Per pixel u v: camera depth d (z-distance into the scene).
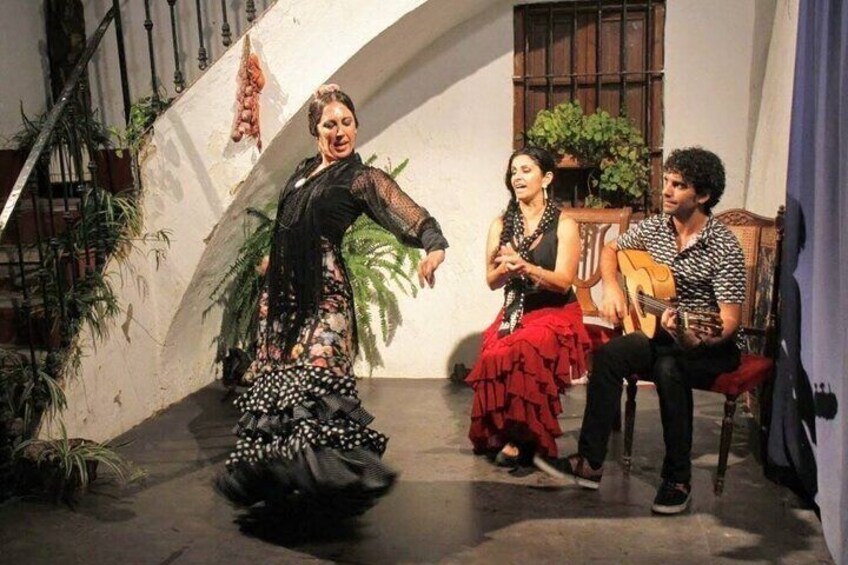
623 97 4.27
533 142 4.22
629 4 4.21
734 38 4.10
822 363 2.59
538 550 2.65
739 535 2.72
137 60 5.07
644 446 3.53
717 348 2.95
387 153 4.48
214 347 4.59
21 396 3.26
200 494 3.15
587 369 3.44
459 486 3.16
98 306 3.62
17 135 4.59
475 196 4.43
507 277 3.34
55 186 4.63
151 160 3.89
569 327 3.22
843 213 2.37
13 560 2.67
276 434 2.67
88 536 2.83
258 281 4.30
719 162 2.93
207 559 2.64
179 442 3.71
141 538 2.80
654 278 2.95
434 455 3.47
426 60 4.34
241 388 4.41
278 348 2.77
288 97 3.93
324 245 2.77
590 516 2.89
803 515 2.86
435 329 4.54
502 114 4.36
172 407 4.19
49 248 3.57
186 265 4.05
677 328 2.84
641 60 4.25
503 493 3.09
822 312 2.59
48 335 3.42
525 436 3.26
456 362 4.55
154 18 5.04
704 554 2.60
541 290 3.33
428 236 2.64
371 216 2.79
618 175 4.12
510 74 4.31
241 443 2.73
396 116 4.43
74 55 4.93
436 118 4.40
